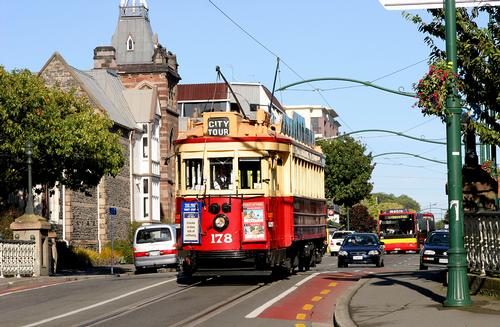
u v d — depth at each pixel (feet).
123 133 214.90
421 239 250.98
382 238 233.76
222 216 76.54
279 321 52.60
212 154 77.66
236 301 64.75
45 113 126.11
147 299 67.62
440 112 53.31
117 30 306.55
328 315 55.77
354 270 108.47
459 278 52.95
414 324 45.73
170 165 250.16
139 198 225.97
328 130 534.78
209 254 76.38
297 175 88.38
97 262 175.63
